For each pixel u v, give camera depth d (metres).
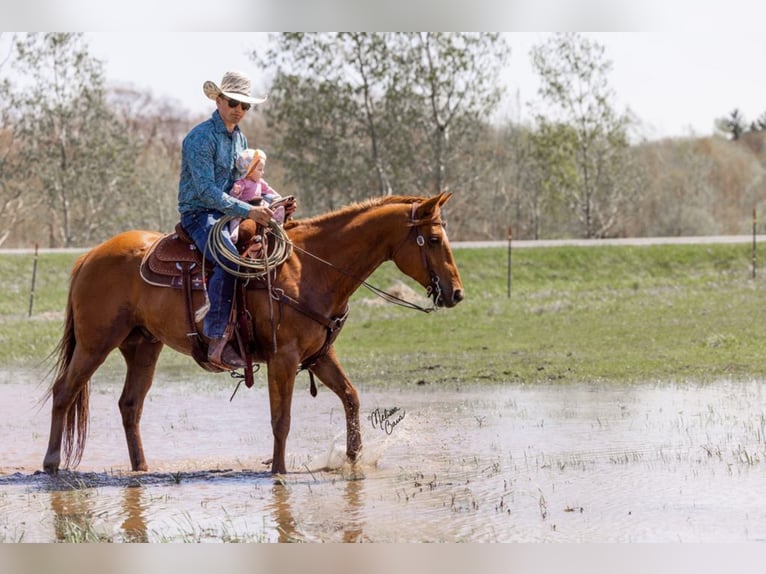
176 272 10.43
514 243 38.06
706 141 77.31
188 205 10.42
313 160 51.03
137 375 11.21
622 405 14.71
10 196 54.78
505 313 26.81
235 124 10.45
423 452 11.52
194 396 17.12
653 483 9.61
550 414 14.11
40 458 11.89
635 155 68.06
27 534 8.16
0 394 17.70
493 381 18.14
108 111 56.50
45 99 53.31
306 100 49.25
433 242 10.43
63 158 54.47
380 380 18.64
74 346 11.23
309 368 10.93
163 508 9.01
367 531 8.09
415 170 52.16
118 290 10.82
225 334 10.10
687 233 67.44
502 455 11.23
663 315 24.89
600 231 60.34
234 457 11.73
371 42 48.62
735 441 11.66
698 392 15.89
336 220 10.65
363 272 10.62
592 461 10.73
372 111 50.22
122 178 57.75
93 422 14.43
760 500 8.90
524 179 63.59
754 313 24.27
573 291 31.39
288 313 10.25
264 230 10.23
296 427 13.59
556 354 21.05
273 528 8.23
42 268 35.19
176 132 78.19
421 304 29.17
